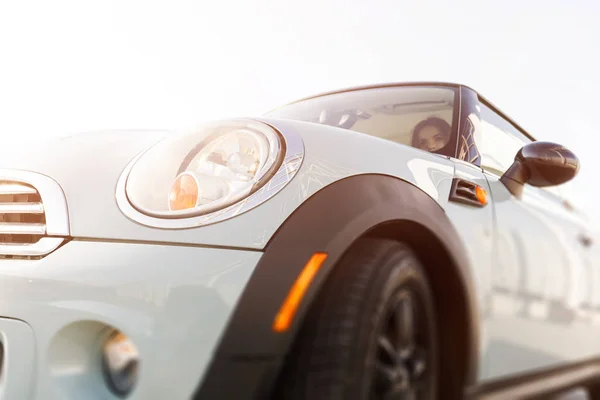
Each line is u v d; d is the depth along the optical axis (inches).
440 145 81.0
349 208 56.3
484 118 91.6
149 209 54.9
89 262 52.7
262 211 53.6
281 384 53.7
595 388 116.7
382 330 57.9
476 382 69.1
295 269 52.0
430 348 64.1
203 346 49.4
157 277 50.9
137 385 49.6
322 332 53.7
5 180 59.7
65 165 59.9
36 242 55.8
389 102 93.4
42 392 52.1
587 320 98.4
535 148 83.8
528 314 80.0
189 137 60.1
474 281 67.9
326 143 60.7
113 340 52.5
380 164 62.8
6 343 53.6
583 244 100.3
